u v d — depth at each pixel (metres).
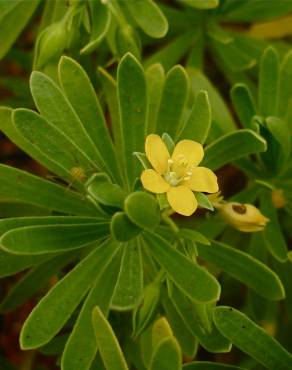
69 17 0.28
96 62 0.32
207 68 0.36
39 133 0.25
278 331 0.30
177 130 0.26
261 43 0.33
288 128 0.28
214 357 0.32
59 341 0.28
